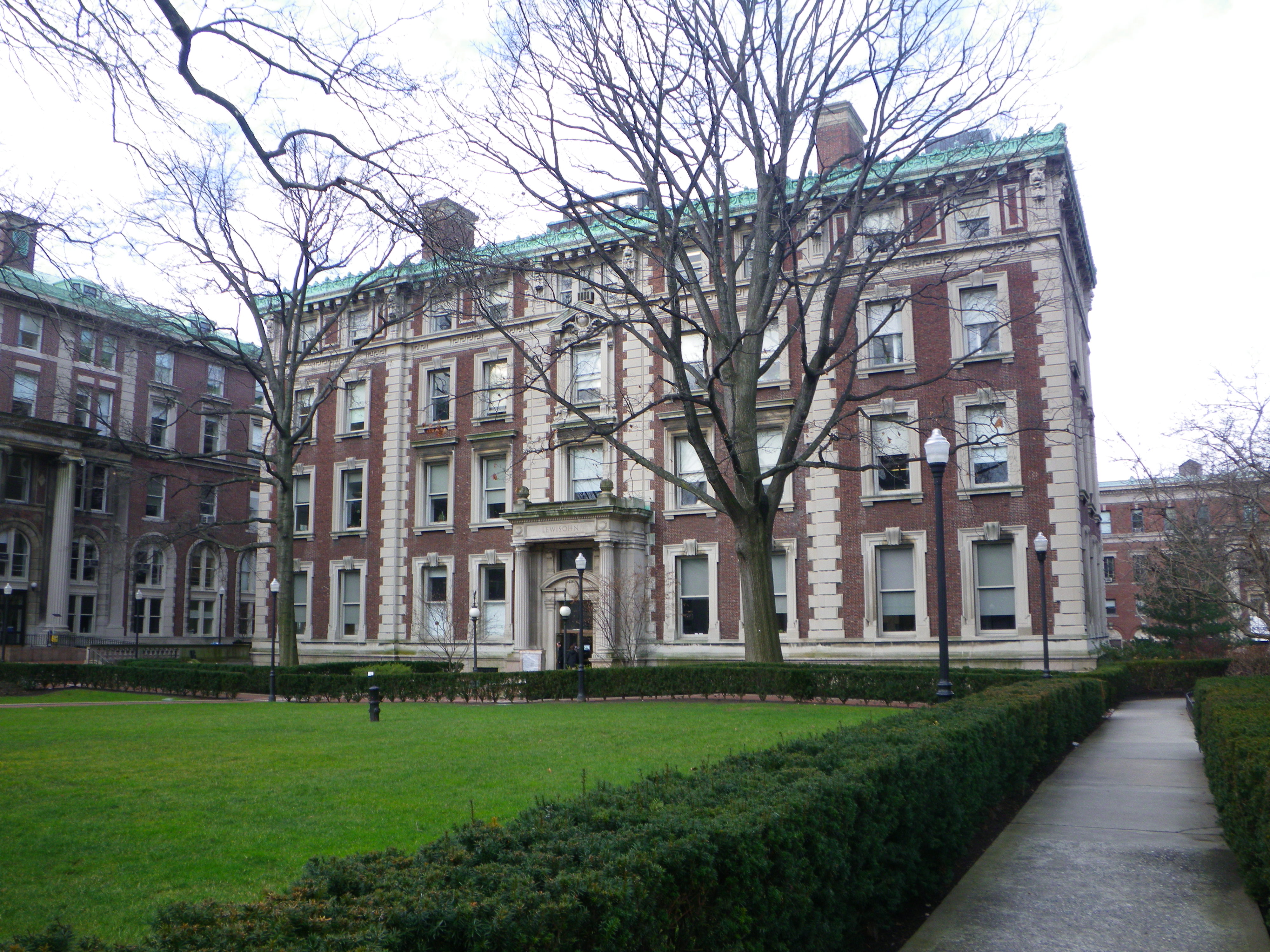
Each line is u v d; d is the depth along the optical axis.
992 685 24.47
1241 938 6.53
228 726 20.39
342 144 11.74
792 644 33.94
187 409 38.12
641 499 37.03
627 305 26.02
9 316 52.12
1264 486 28.25
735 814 5.09
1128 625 72.06
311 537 44.84
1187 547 29.75
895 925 7.24
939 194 26.44
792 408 34.69
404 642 41.75
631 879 3.90
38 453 53.03
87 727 20.48
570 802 5.49
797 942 5.35
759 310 24.58
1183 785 13.05
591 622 36.75
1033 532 31.33
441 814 10.00
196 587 62.00
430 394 43.09
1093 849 9.19
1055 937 6.57
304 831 9.25
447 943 3.37
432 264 21.55
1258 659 33.38
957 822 8.28
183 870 7.92
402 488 42.75
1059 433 30.28
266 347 36.81
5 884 7.52
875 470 30.59
